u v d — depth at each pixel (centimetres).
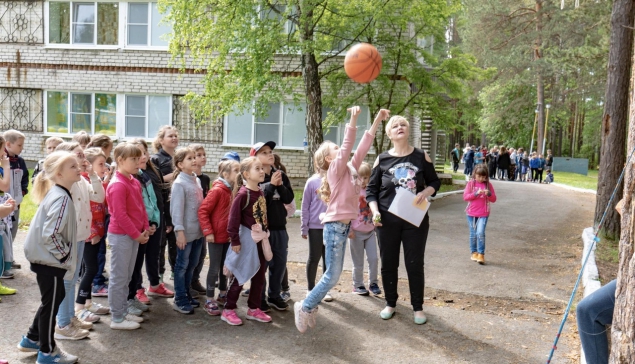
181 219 587
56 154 448
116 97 2000
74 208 455
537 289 738
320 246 631
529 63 3653
